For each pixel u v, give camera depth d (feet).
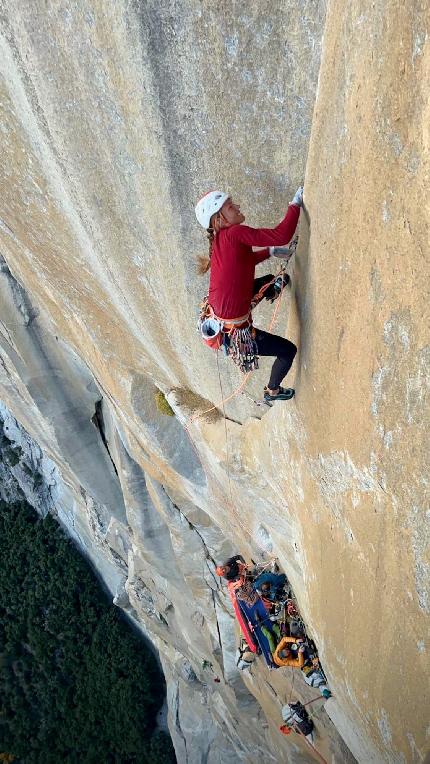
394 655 13.88
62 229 20.71
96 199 17.21
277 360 13.57
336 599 17.61
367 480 12.77
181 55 11.85
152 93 12.68
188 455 31.22
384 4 7.61
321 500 16.80
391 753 16.79
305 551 20.76
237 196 13.73
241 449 23.39
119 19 11.79
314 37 10.43
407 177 8.17
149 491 41.24
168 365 25.04
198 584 42.22
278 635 26.43
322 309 12.02
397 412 10.52
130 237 17.65
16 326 39.22
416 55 7.27
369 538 13.78
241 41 11.13
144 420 31.07
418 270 8.65
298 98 11.37
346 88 9.03
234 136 12.62
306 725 30.53
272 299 13.66
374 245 9.49
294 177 12.60
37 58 14.06
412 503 11.10
